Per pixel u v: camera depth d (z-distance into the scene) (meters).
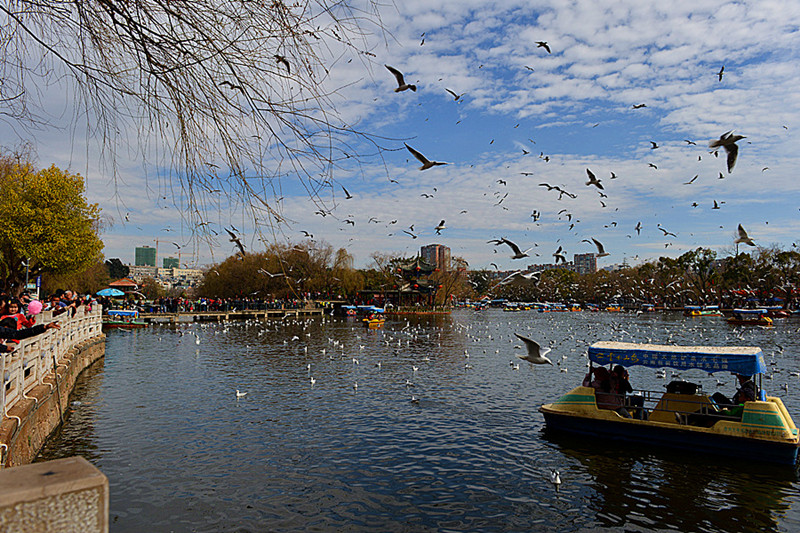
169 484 13.88
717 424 15.68
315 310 97.81
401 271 118.44
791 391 25.77
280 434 18.42
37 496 1.95
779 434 14.93
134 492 13.34
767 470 14.91
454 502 13.11
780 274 96.75
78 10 4.91
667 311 116.62
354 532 11.57
